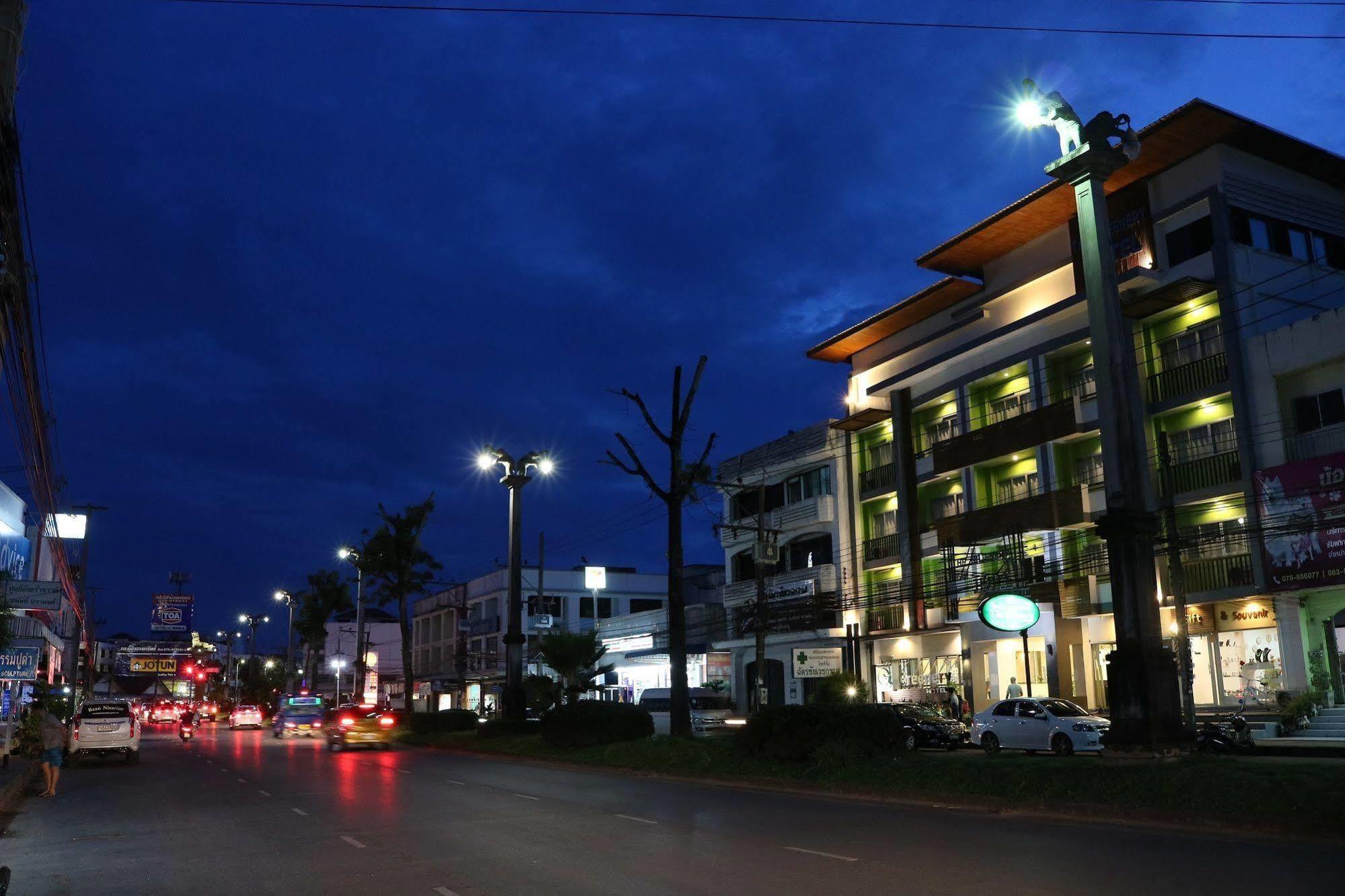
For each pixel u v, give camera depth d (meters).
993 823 13.89
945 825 13.65
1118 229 33.66
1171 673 15.63
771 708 21.92
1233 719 24.25
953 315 40.84
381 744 38.38
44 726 21.19
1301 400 28.77
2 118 9.58
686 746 24.20
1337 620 27.59
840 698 39.22
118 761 32.34
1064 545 35.50
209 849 12.73
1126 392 16.38
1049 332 36.53
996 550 38.06
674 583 27.47
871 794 17.72
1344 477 26.67
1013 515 35.91
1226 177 31.17
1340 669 27.45
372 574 49.47
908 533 41.59
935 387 41.53
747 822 14.33
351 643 107.44
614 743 27.25
